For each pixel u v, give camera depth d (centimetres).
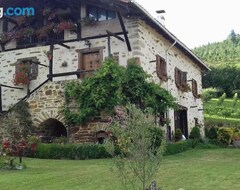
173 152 1397
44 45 1620
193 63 2153
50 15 1602
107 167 944
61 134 1516
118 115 1191
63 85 1384
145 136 506
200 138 1862
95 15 1541
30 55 1644
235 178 790
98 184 730
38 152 1216
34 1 1666
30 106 1426
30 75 1619
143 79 1321
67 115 1350
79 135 1339
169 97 1380
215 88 3862
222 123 2656
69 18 1603
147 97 1305
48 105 1398
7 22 1717
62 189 694
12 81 1658
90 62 1518
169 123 1573
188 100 1997
